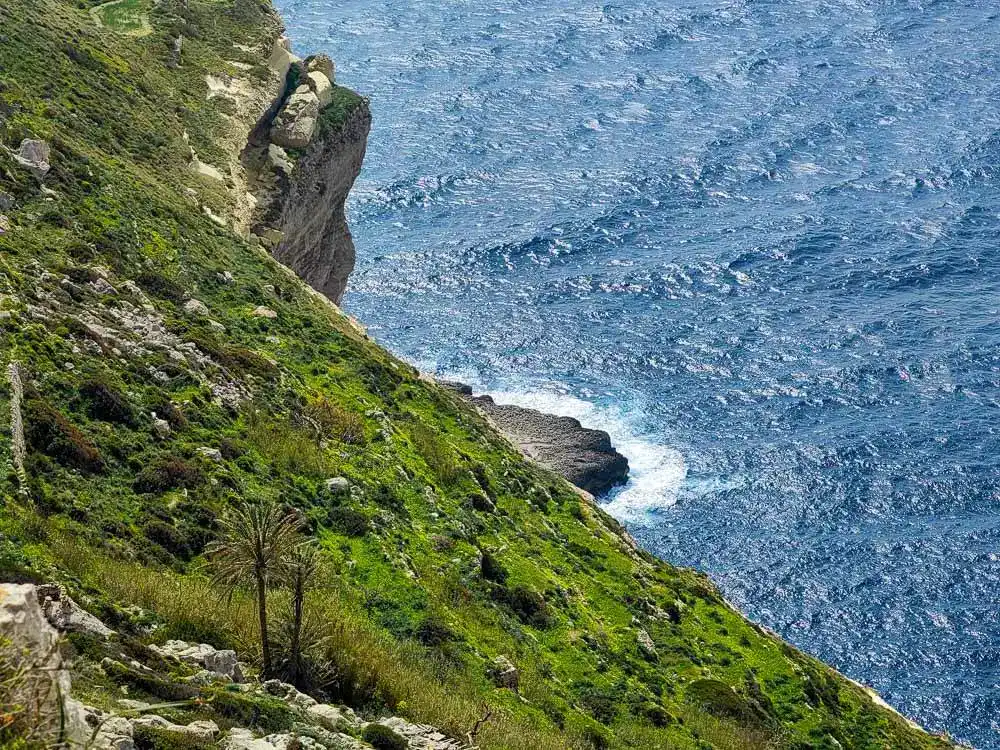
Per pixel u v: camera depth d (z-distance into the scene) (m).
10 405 44.59
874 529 109.19
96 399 50.00
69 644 29.44
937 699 91.38
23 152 69.00
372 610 49.34
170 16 105.12
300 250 101.00
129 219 71.38
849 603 100.69
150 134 86.06
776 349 138.00
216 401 57.97
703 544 107.44
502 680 48.03
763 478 116.06
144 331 60.28
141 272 66.88
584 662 54.31
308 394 65.94
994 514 110.56
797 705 60.25
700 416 126.62
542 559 63.25
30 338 50.91
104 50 93.00
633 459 119.12
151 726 26.34
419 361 137.88
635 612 62.25
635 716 51.53
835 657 95.62
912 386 130.00
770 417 125.94
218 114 96.25
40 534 38.00
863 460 118.06
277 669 38.56
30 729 16.75
